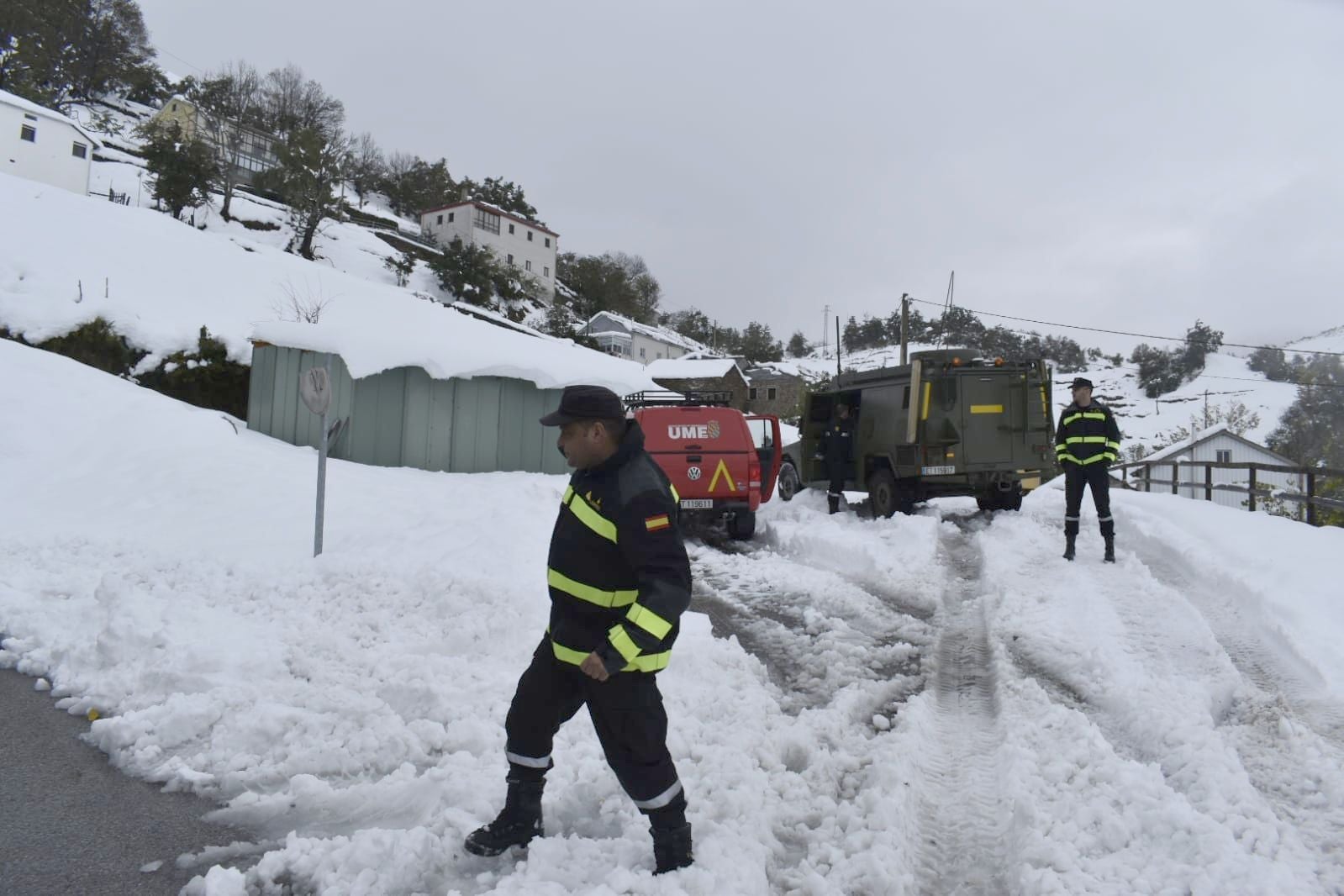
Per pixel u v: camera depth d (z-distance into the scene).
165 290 23.22
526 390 14.34
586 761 3.81
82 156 43.66
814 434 14.62
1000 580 7.79
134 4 74.00
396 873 2.84
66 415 12.10
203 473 10.42
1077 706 4.80
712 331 120.38
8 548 7.35
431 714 4.41
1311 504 10.80
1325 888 2.87
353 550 7.67
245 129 61.09
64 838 3.19
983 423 11.74
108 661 4.94
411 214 88.00
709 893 2.66
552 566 2.91
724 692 4.80
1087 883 2.89
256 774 3.75
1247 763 3.99
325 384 7.42
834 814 3.51
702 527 12.42
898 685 5.26
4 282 19.44
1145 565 8.44
